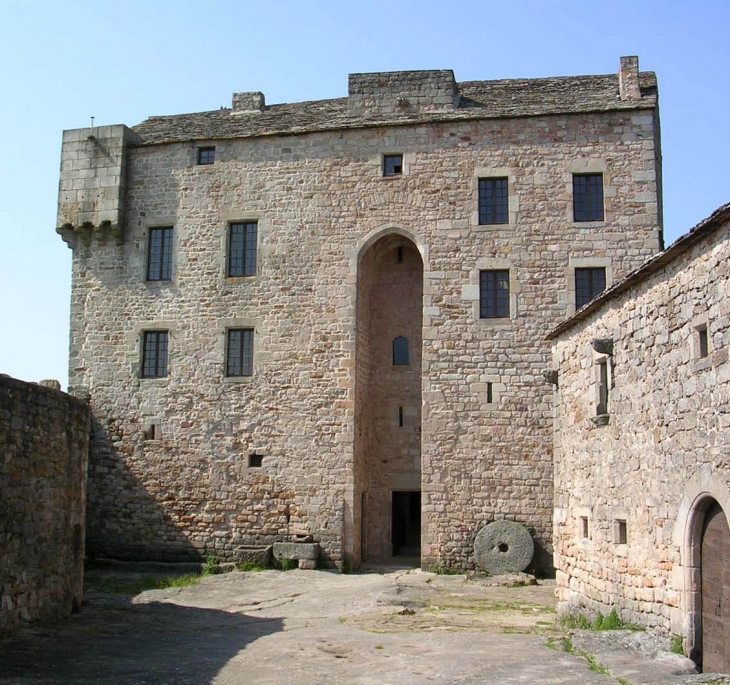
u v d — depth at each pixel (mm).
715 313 9648
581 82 24484
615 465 12633
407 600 17062
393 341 24266
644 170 21953
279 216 23547
